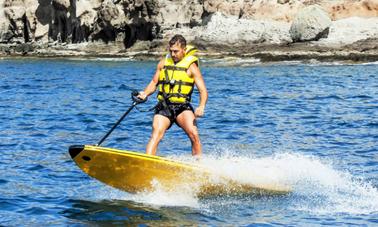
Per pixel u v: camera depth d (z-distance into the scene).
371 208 26.42
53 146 40.44
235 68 114.19
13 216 25.09
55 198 27.61
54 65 134.38
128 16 155.50
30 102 65.25
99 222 24.30
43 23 174.38
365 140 42.69
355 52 123.19
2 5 175.88
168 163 26.20
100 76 105.12
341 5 138.25
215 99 67.50
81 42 165.88
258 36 136.25
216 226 23.86
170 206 26.27
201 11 147.50
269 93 72.81
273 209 26.02
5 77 103.31
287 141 42.53
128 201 26.98
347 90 74.38
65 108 60.12
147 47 152.25
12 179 31.08
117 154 25.69
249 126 48.97
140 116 53.88
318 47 126.94
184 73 27.30
